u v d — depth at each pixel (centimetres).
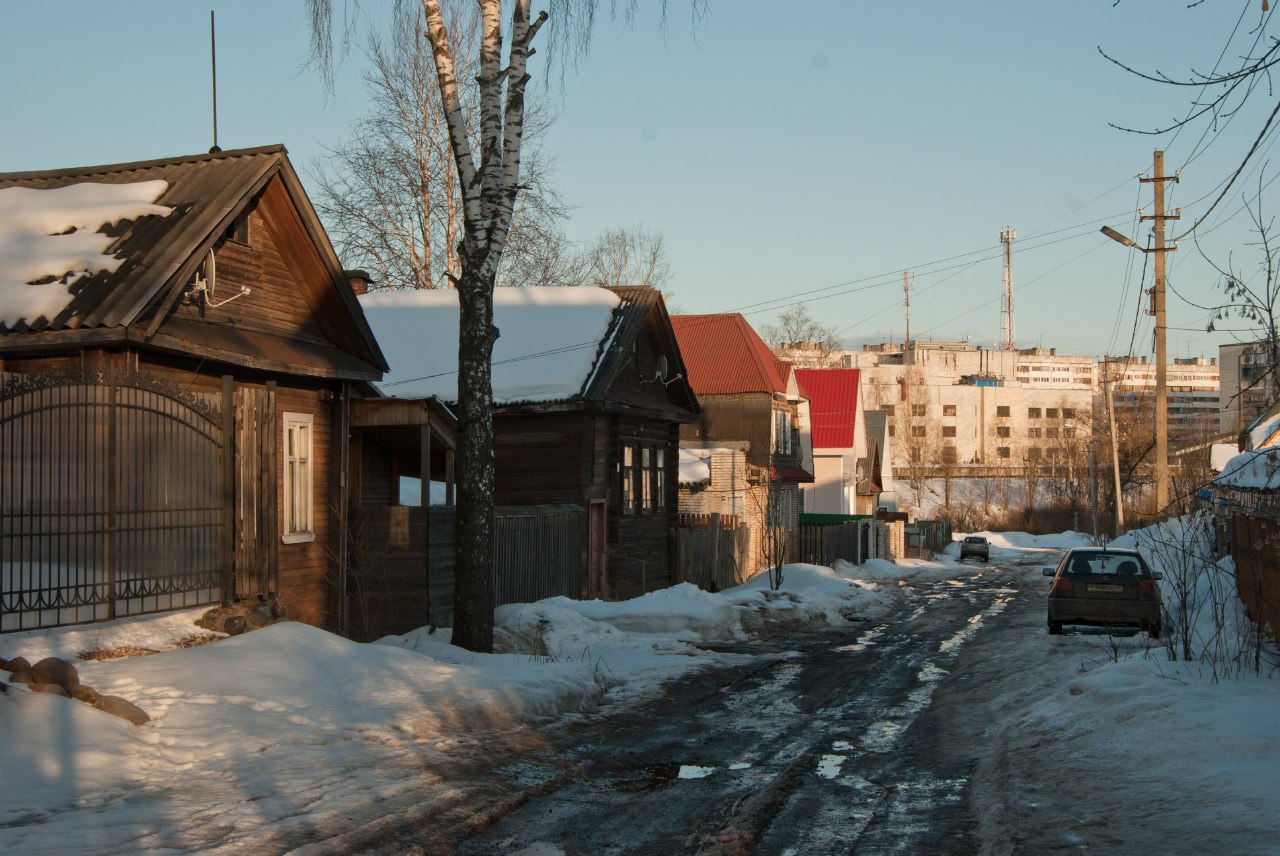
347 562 1786
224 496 1361
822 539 4469
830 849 716
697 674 1596
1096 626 1903
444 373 2892
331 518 1769
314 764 866
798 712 1304
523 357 2781
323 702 1056
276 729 948
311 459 1717
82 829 661
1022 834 723
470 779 878
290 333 1723
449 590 1828
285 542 1641
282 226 1672
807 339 9838
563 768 955
